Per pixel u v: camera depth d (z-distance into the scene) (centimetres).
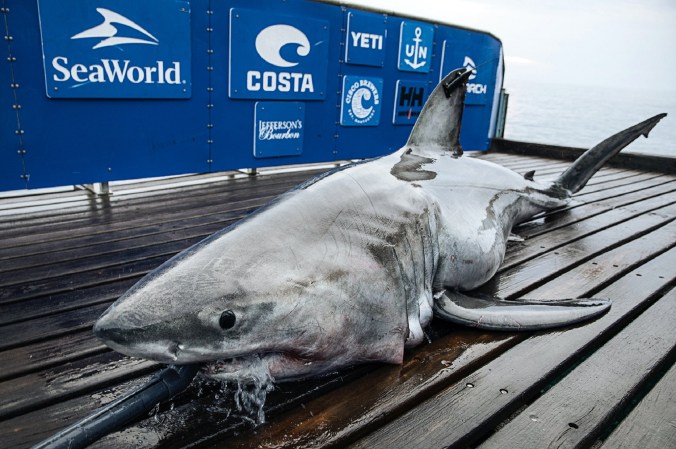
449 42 780
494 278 324
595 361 227
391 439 172
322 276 169
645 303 295
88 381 203
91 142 480
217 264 156
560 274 338
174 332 141
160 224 407
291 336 162
